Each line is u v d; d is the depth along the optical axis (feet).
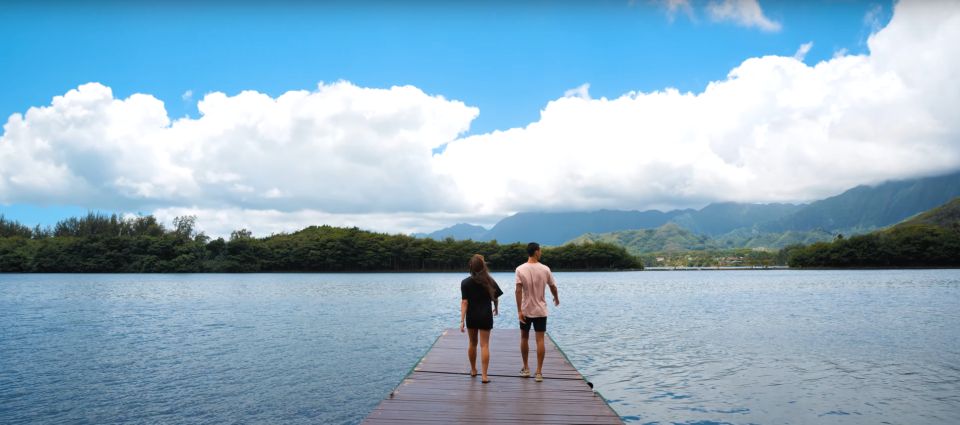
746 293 235.40
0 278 425.69
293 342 92.17
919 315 133.39
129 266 533.55
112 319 129.59
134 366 71.31
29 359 76.48
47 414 49.65
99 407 51.96
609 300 196.13
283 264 578.66
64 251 525.34
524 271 41.39
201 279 421.18
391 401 36.70
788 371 67.72
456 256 615.98
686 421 48.42
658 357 77.25
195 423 47.47
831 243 622.95
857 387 59.72
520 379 43.27
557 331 106.22
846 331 104.73
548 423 32.04
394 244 620.49
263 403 53.62
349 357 77.92
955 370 68.13
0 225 611.47
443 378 43.68
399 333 103.71
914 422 47.80
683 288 286.87
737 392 57.67
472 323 41.57
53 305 171.32
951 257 552.82
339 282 374.02
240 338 96.99
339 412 50.90
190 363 73.46
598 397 37.73
